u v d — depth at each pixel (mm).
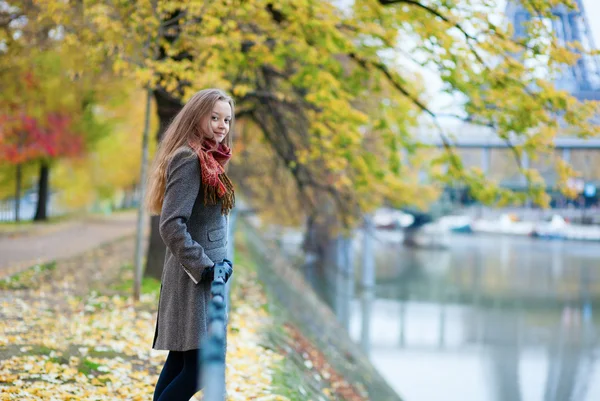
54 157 35156
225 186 4641
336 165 15820
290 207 30062
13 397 6238
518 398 21531
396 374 23656
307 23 13172
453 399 20953
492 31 13148
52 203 58625
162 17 12469
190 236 4434
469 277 54188
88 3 12289
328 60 15023
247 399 7273
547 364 26203
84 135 31766
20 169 40844
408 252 78125
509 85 13836
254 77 16688
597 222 112188
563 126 16656
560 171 15734
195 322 4496
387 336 30453
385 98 17734
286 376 8914
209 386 3186
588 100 13789
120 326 10336
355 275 53688
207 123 4656
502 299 42750
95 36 12680
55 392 6574
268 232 52531
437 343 29406
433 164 16984
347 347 22078
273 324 13562
